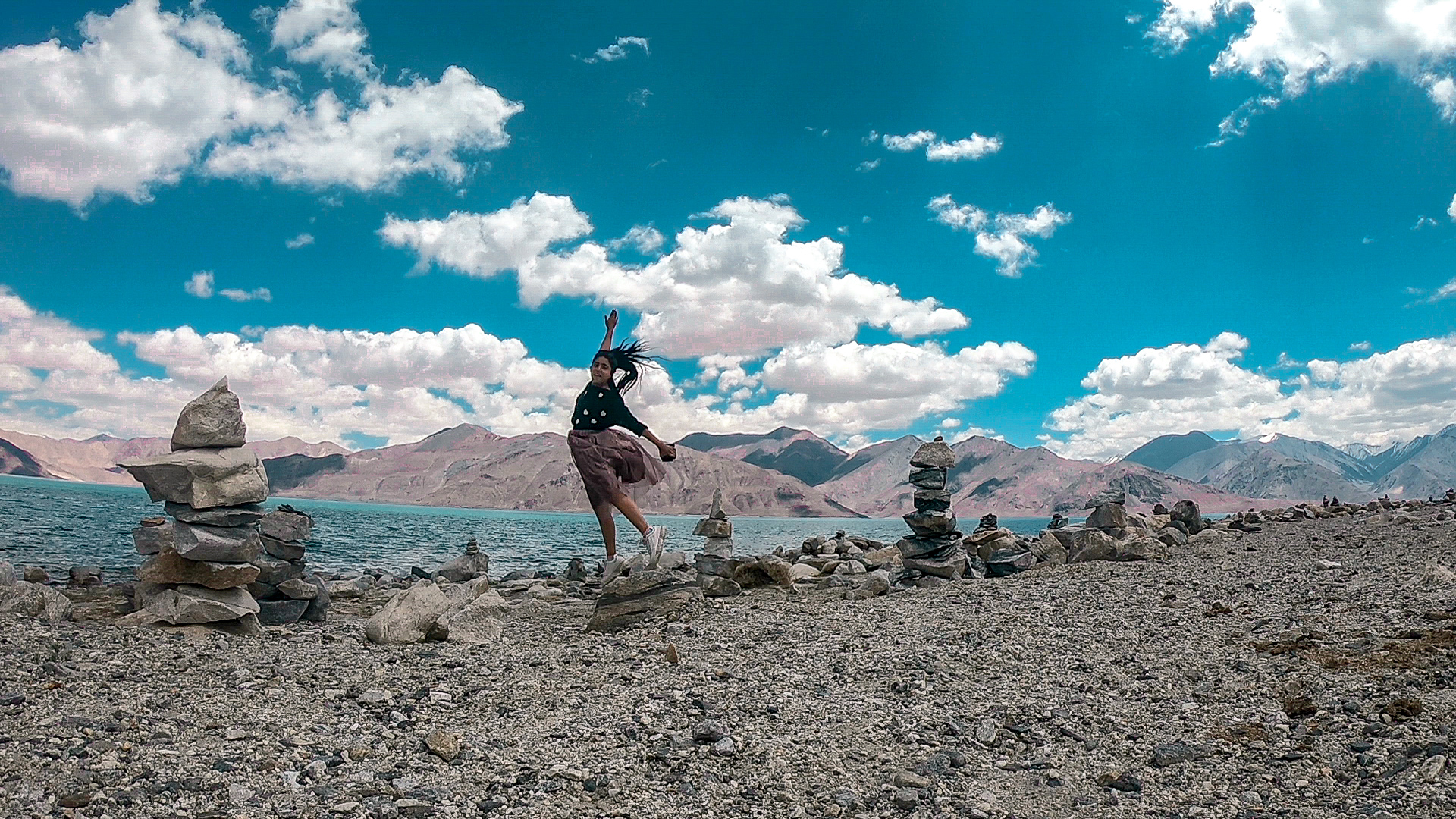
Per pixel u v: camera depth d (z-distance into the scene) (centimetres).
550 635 993
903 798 470
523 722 600
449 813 435
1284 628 852
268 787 453
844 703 661
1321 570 1248
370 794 451
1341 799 458
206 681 677
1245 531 2136
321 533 4869
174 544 901
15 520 3700
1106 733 590
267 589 1079
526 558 3244
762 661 800
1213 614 950
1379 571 1178
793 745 562
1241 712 618
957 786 498
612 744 553
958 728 597
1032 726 606
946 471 1488
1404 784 461
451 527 7375
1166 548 1556
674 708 637
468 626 967
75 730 518
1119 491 1770
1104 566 1463
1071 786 501
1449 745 501
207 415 925
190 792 439
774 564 1328
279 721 573
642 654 841
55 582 1591
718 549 1467
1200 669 734
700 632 958
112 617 1013
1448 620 798
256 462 943
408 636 916
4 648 727
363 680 709
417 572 2008
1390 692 611
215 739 527
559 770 499
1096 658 792
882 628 973
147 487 894
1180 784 498
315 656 815
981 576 1474
